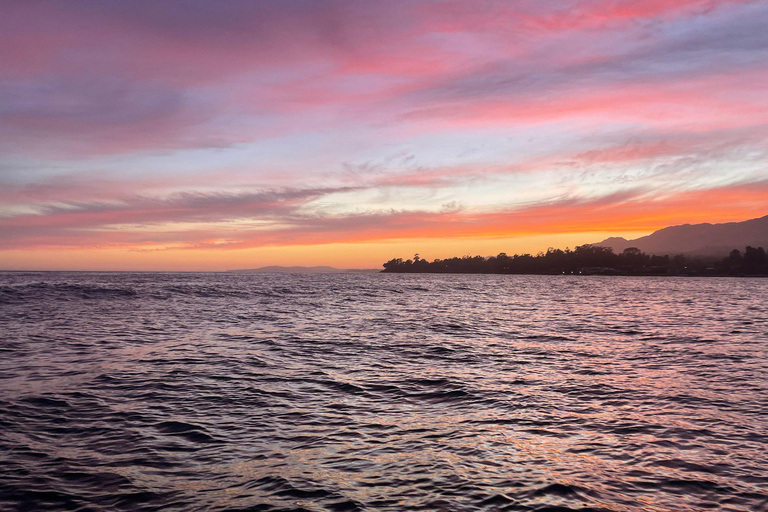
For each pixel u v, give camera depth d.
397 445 10.38
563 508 7.67
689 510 7.68
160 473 8.84
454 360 20.05
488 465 9.34
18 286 65.62
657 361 20.11
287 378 16.39
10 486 8.20
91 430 11.02
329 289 90.31
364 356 20.73
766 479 8.79
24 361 18.67
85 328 28.66
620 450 10.16
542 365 19.12
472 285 133.62
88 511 7.44
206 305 48.19
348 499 7.91
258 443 10.41
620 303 61.44
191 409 12.72
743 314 44.47
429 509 7.59
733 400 14.03
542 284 151.50
